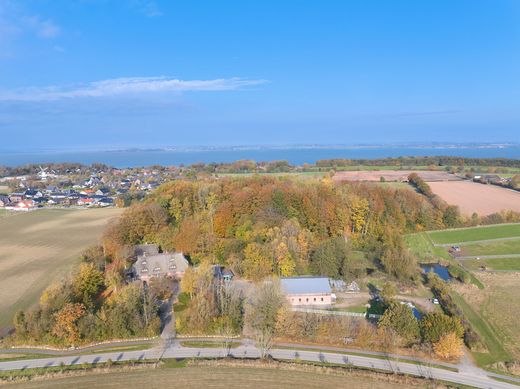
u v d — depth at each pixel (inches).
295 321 2780.5
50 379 2253.9
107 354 2522.1
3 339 2669.8
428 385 2186.3
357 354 2512.3
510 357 2508.6
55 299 2837.1
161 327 2847.0
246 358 2447.1
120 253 3890.3
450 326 2539.4
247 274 3590.1
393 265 3836.1
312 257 3875.5
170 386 2172.7
